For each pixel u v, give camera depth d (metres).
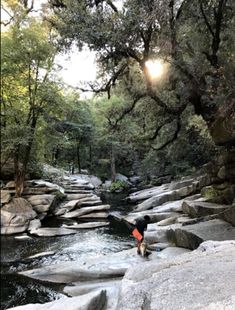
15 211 18.17
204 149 26.67
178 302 3.48
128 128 21.89
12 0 19.16
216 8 13.22
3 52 18.34
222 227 10.44
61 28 11.80
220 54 13.73
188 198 18.31
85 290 8.65
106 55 13.23
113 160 41.19
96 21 11.27
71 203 22.03
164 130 22.66
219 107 12.48
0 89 19.06
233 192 13.54
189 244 10.35
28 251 14.09
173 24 12.47
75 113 28.52
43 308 5.29
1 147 18.94
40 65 19.19
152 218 17.00
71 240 15.68
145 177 39.66
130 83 17.34
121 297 4.08
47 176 26.03
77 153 43.69
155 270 4.76
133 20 10.98
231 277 3.83
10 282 10.38
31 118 19.84
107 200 28.92
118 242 15.09
